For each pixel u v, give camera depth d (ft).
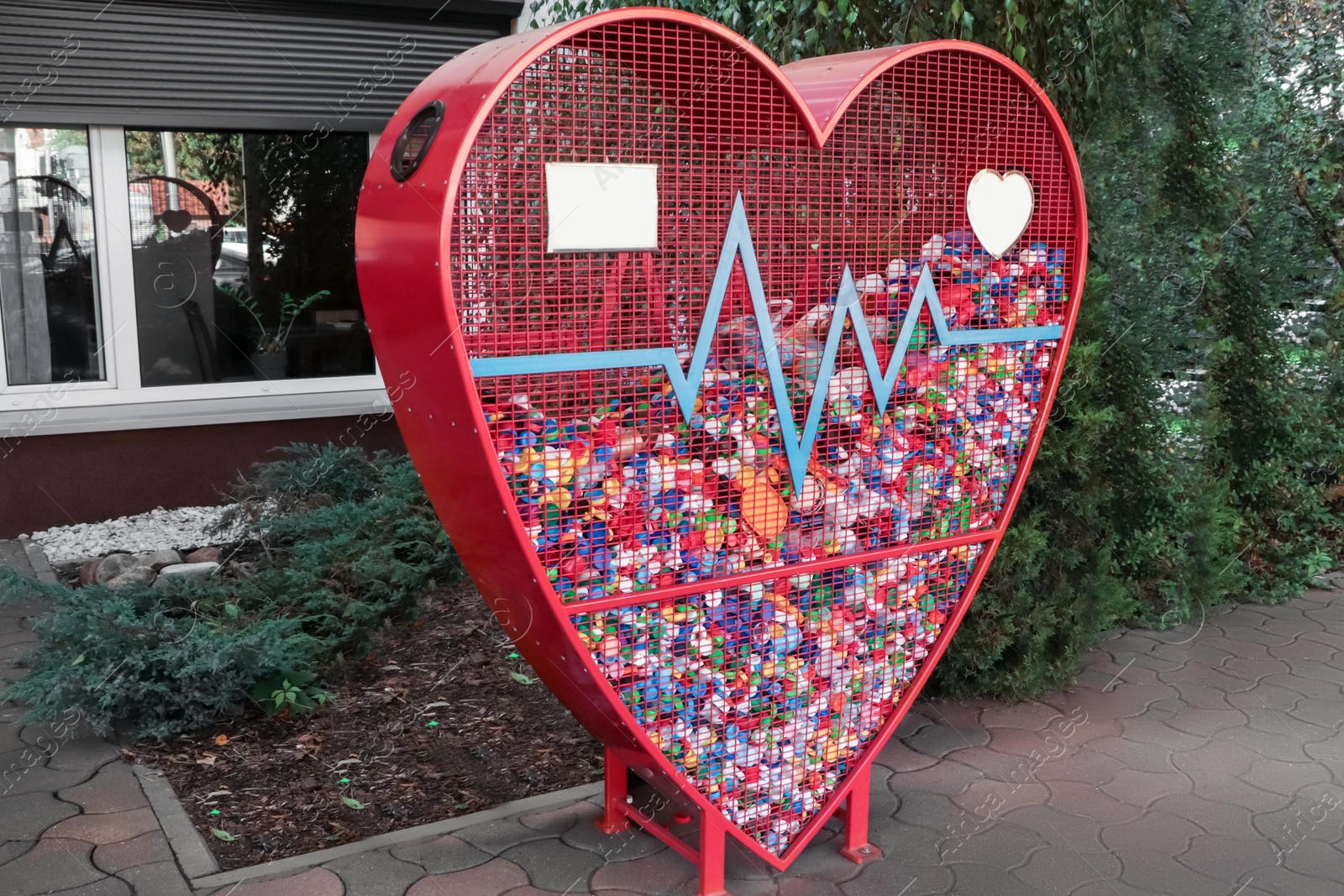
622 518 7.32
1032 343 9.12
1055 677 12.34
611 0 14.79
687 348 7.41
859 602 8.66
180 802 9.54
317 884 8.18
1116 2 13.01
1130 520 14.61
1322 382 16.92
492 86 6.17
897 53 7.81
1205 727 11.46
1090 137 13.28
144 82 17.54
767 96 7.29
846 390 8.17
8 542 17.31
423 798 9.77
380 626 13.46
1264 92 15.48
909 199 8.36
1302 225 16.53
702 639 7.88
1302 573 16.16
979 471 9.08
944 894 8.30
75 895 7.93
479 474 6.70
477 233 6.59
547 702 11.96
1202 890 8.36
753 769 8.34
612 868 8.52
